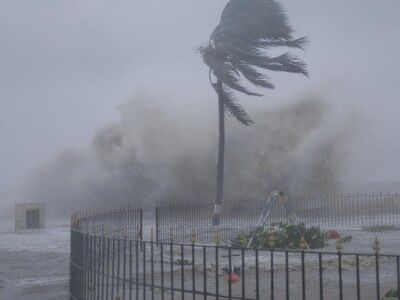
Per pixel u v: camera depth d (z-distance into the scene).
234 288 11.20
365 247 18.12
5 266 17.52
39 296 13.02
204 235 21.11
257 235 17.50
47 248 22.06
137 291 8.81
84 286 9.83
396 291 8.43
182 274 8.26
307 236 17.84
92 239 9.73
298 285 11.55
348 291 10.97
